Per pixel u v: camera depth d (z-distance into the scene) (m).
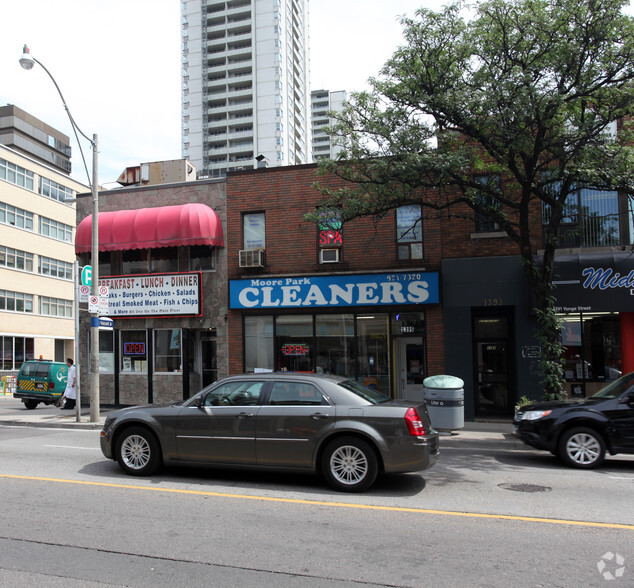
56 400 20.03
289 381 7.39
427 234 14.91
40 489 6.98
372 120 12.13
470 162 12.67
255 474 7.89
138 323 17.27
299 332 15.85
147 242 16.44
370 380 15.19
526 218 11.78
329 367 15.52
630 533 5.30
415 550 4.80
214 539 5.08
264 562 4.52
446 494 6.84
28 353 43.22
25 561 4.54
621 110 10.97
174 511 5.98
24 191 43.41
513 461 9.33
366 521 5.65
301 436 7.00
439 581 4.15
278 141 90.88
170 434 7.55
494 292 14.12
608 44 10.80
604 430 8.58
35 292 44.34
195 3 95.75
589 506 6.29
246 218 16.69
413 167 10.73
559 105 10.64
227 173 16.77
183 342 16.89
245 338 16.34
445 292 14.46
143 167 20.33
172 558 4.61
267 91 91.81
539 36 10.91
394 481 7.54
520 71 11.04
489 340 14.89
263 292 15.94
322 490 6.97
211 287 16.70
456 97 10.96
